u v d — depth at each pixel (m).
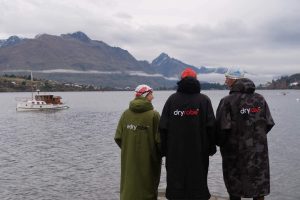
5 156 42.03
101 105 160.50
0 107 145.62
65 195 26.14
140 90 8.45
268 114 7.80
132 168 8.37
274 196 25.47
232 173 7.75
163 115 7.91
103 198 25.44
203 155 7.72
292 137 57.03
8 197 25.80
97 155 42.00
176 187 7.72
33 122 86.94
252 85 7.74
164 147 7.94
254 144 7.62
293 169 33.56
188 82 7.77
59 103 134.12
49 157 41.12
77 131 67.50
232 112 7.68
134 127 8.37
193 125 7.68
